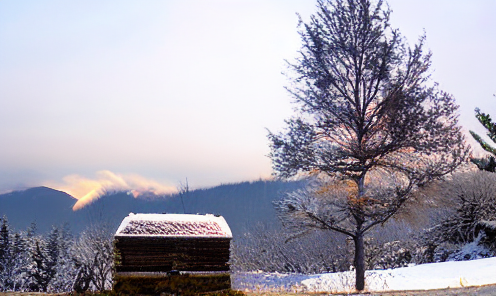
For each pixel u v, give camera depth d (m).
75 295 8.65
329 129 20.02
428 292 12.07
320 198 20.06
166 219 7.07
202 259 6.82
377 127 19.78
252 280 21.17
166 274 6.70
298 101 20.47
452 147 18.00
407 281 20.31
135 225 6.87
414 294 11.78
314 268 31.62
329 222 19.94
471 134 17.22
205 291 6.75
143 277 6.66
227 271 6.88
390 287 19.17
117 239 6.67
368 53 19.97
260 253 35.19
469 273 20.25
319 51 20.23
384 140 19.27
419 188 18.55
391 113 18.94
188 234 6.79
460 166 18.59
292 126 20.00
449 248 30.19
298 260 32.62
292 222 20.80
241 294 6.79
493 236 28.03
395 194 18.94
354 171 19.73
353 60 20.09
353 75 20.33
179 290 6.66
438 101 18.61
